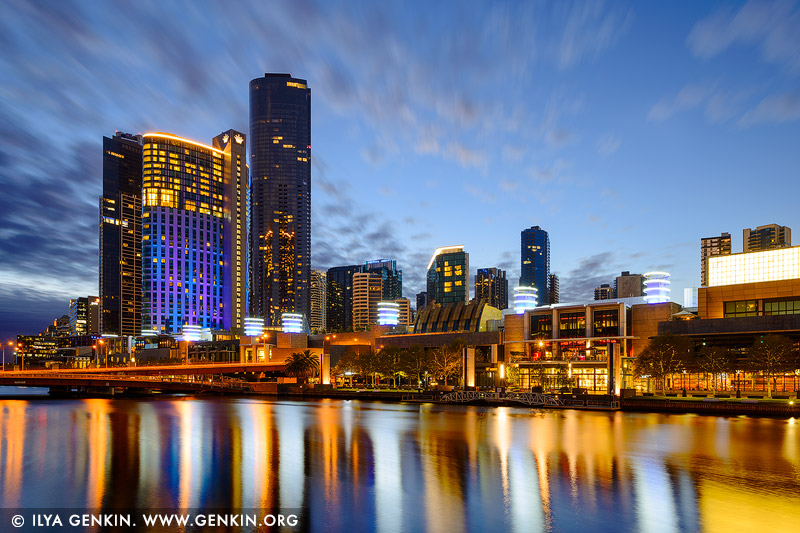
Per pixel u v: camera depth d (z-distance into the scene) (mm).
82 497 44500
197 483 48750
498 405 120438
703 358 112562
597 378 139500
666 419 91562
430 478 50281
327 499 43469
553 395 116125
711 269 138750
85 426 88125
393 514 39594
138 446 68000
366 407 119812
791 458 58031
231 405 128250
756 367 105750
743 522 37781
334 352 195500
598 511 40219
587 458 58688
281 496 44406
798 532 35844
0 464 57312
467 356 150250
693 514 39438
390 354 156375
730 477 50125
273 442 70250
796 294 121500
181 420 95812
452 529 36594
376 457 60031
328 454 61938
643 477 50156
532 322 155750
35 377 147375
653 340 122750
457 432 77812
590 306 145125
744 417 93812
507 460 57875
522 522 37844
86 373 164750
